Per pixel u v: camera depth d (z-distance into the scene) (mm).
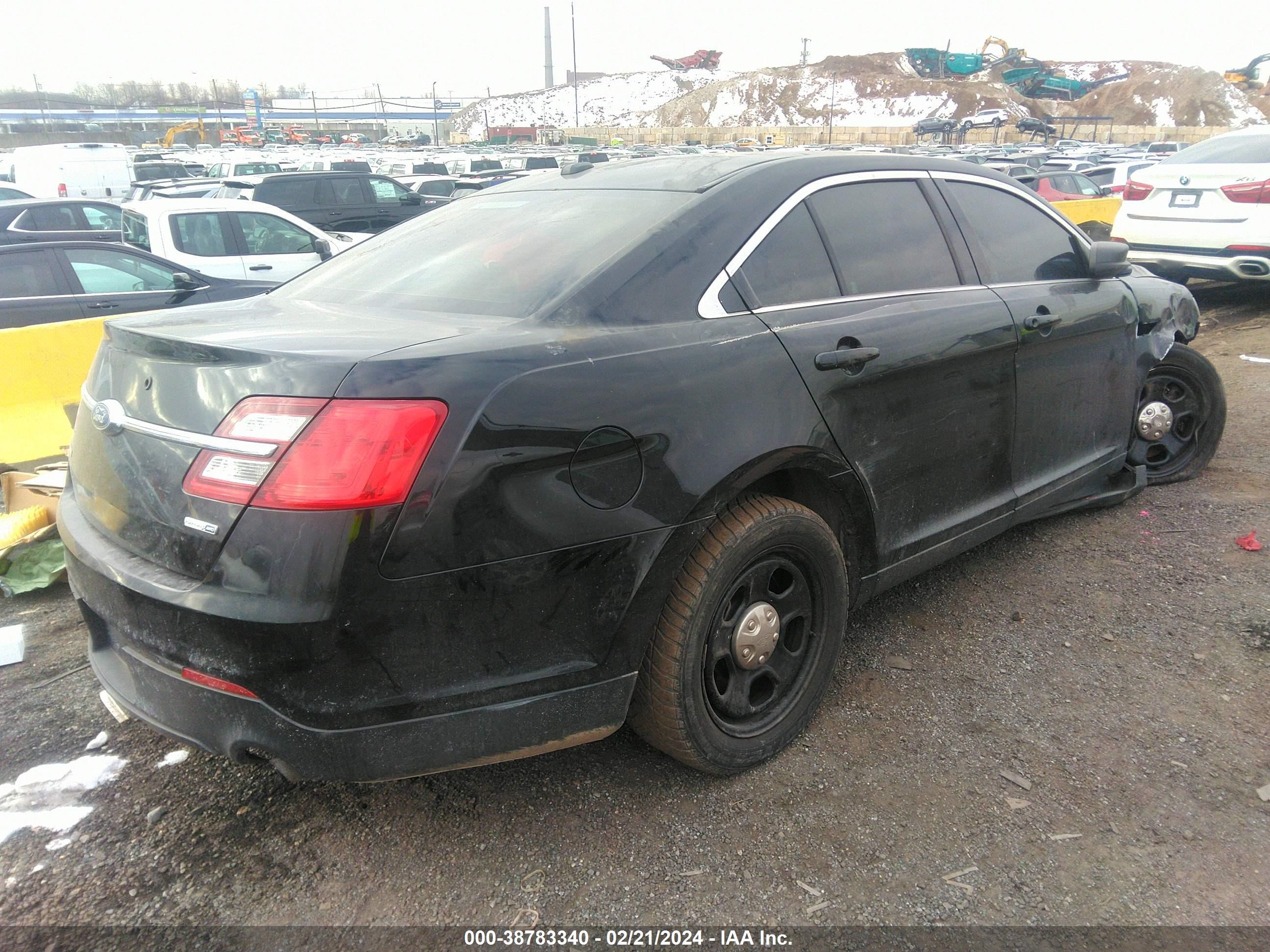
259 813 2447
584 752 2684
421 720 1976
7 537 4035
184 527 1940
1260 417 5750
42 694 3057
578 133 92000
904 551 2984
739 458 2283
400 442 1827
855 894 2137
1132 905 2088
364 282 2820
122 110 123562
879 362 2703
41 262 7023
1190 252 8836
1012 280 3430
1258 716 2766
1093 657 3131
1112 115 107188
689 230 2488
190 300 7516
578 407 2029
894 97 112562
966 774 2549
